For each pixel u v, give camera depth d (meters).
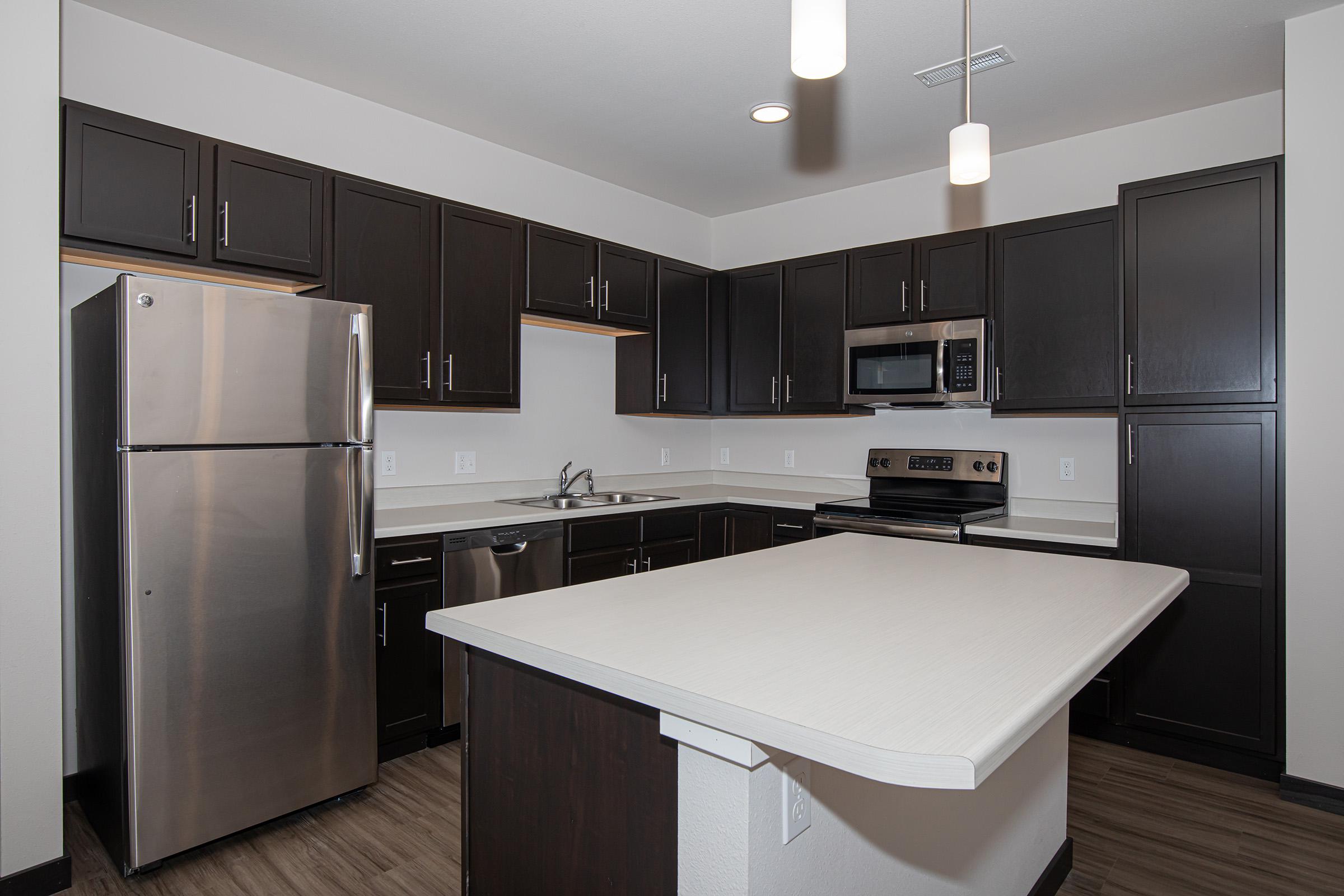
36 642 1.89
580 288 3.54
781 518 3.77
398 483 3.28
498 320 3.18
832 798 1.15
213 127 2.67
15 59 1.85
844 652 1.17
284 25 2.52
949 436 3.81
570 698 1.29
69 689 2.39
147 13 2.44
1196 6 2.35
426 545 2.76
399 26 2.52
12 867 1.86
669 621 1.36
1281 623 2.48
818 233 4.28
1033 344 3.18
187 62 2.61
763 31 2.54
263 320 2.12
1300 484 2.41
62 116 2.08
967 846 1.55
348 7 2.40
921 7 2.36
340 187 2.68
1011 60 2.69
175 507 1.97
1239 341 2.54
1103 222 3.01
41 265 1.89
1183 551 2.67
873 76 2.83
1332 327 2.35
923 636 1.26
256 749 2.15
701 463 4.79
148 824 1.96
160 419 1.94
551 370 3.88
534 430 3.80
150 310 1.92
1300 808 2.39
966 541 3.15
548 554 3.17
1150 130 3.20
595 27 2.52
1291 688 2.43
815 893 1.12
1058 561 2.02
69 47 2.36
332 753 2.32
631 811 1.18
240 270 2.45
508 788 1.42
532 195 3.70
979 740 0.83
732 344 4.27
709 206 4.52
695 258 4.65
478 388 3.11
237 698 2.11
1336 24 2.33
